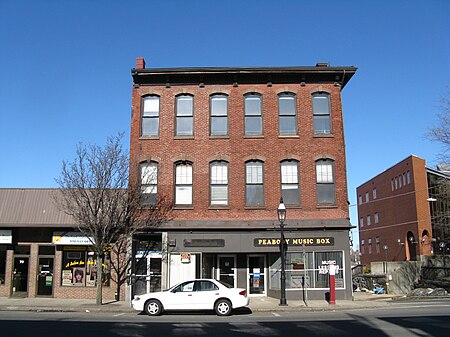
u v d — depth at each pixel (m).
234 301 18.66
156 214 25.34
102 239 22.58
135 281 25.47
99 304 22.41
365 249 67.81
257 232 25.44
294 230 25.41
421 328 13.58
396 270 34.72
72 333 13.37
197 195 25.92
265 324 15.32
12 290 25.89
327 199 25.98
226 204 25.92
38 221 25.73
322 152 26.36
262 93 26.98
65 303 23.16
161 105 26.92
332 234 25.42
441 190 45.00
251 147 26.39
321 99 27.12
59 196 26.06
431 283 34.41
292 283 25.22
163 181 26.05
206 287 18.95
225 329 14.19
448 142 26.77
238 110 26.78
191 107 27.00
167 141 26.50
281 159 26.23
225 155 26.30
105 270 25.47
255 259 26.75
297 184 26.08
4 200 26.25
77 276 25.78
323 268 25.11
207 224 25.39
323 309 21.03
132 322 16.12
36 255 26.02
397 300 26.38
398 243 54.31
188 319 17.22
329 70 26.77
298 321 16.05
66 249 26.06
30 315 18.78
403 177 53.31
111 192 23.16
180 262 25.23
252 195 26.02
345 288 25.05
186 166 26.42
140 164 26.41
